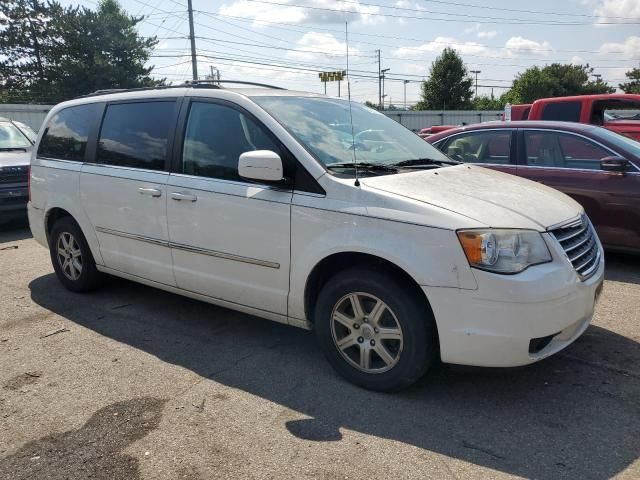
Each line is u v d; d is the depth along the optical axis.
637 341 4.11
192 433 3.08
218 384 3.63
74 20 43.66
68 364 3.96
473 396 3.40
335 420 3.18
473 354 3.06
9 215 8.41
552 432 3.02
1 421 3.25
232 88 4.21
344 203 3.36
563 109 10.62
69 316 4.90
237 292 3.97
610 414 3.18
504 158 6.71
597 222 5.99
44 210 5.47
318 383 3.61
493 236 3.00
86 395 3.52
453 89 56.22
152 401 3.43
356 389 3.52
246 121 3.89
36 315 4.93
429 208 3.14
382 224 3.21
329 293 3.50
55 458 2.89
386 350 3.38
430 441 2.96
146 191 4.37
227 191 3.87
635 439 2.94
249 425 3.15
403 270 3.16
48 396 3.52
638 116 11.54
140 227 4.50
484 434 3.01
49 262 6.81
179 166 4.23
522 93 59.28
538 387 3.49
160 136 4.41
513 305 2.95
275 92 4.24
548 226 3.22
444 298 3.05
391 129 4.60
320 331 3.62
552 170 6.31
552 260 3.13
